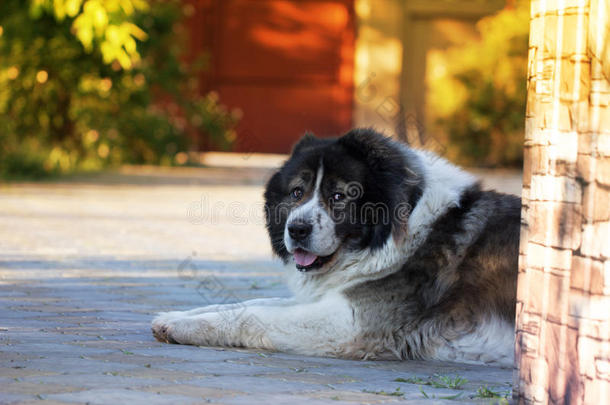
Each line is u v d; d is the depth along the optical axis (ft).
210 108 77.56
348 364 14.11
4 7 63.00
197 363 13.10
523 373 10.26
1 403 9.93
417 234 15.14
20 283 20.98
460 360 14.62
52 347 13.78
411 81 86.94
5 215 37.04
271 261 27.32
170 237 32.78
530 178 10.16
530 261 10.15
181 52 75.51
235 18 85.97
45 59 65.92
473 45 74.38
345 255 15.62
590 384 9.41
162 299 19.75
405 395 11.42
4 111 65.87
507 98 71.05
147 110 72.23
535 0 10.07
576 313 9.57
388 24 84.79
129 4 48.49
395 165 15.52
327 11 85.46
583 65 9.55
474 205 15.42
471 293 14.73
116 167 68.59
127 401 10.25
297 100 86.33
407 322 14.79
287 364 13.60
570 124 9.64
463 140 72.43
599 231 9.37
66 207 41.65
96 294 20.02
